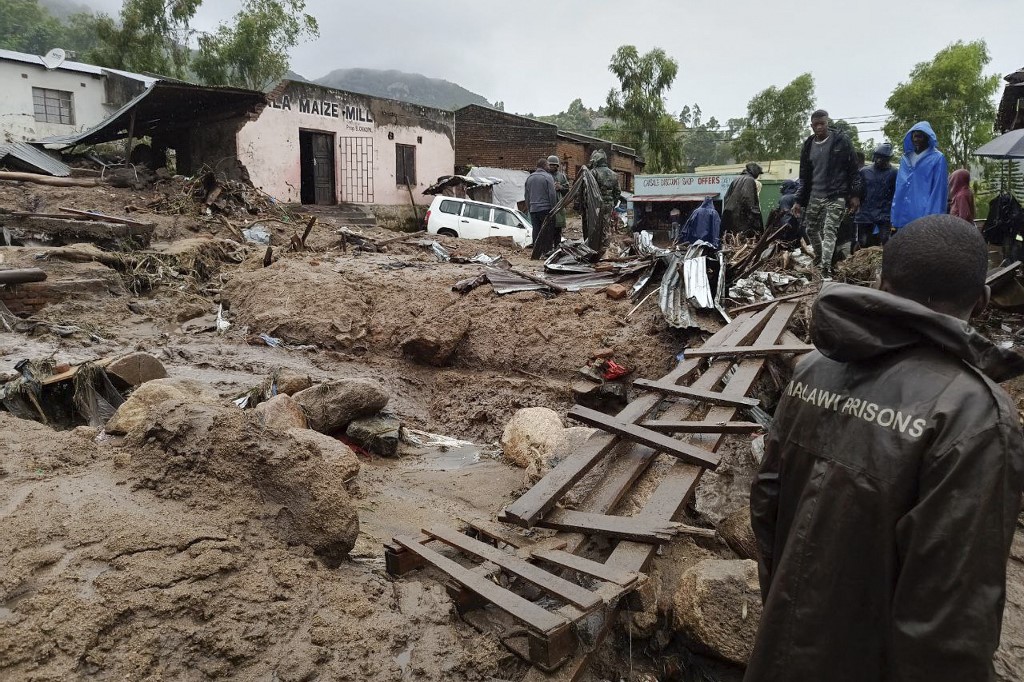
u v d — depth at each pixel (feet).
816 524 5.59
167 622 8.16
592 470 14.20
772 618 5.86
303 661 8.34
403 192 80.79
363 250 40.73
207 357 25.12
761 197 87.20
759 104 151.64
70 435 12.28
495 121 100.42
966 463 4.70
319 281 30.32
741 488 16.49
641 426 15.08
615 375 22.99
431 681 8.71
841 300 5.56
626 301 26.27
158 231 42.60
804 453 5.92
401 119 79.20
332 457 14.92
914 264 5.59
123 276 32.01
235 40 97.14
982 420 4.78
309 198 72.79
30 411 16.39
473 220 58.29
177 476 10.57
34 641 7.38
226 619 8.46
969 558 4.59
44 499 9.71
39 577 8.20
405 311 28.25
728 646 9.73
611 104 126.62
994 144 26.71
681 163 130.00
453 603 10.12
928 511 4.77
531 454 17.80
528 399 23.57
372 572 10.80
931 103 95.35
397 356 27.22
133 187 50.90
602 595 9.55
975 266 5.52
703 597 10.02
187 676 7.80
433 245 39.58
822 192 27.07
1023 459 4.76
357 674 8.42
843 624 5.44
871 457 5.25
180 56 99.81
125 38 96.73
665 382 17.72
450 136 86.02
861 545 5.32
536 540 11.96
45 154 56.95
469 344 26.32
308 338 28.22
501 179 86.02
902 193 25.18
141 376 18.79
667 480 13.15
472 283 28.89
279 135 67.00
